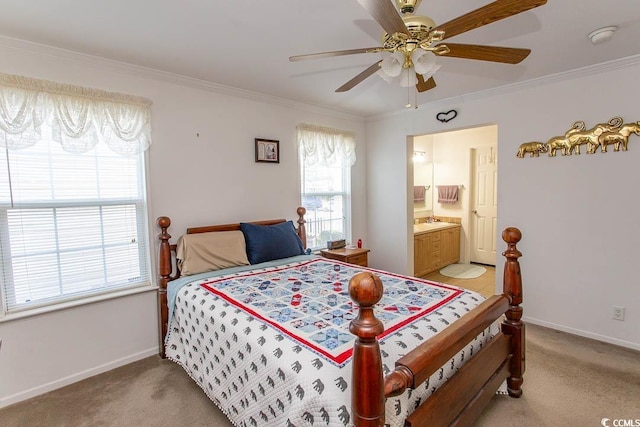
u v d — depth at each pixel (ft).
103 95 7.77
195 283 7.88
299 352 4.58
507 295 6.57
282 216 11.84
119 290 8.41
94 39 6.88
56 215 7.52
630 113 8.35
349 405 3.75
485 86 10.34
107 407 6.70
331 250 12.80
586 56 8.07
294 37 6.86
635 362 7.93
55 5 5.57
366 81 9.75
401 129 13.52
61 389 7.36
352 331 3.37
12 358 6.91
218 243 9.29
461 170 18.94
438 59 8.07
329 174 13.67
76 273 7.83
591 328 9.27
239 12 5.88
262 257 9.93
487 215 18.31
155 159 8.81
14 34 6.59
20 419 6.37
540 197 9.97
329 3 5.59
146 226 8.75
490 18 4.23
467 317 5.19
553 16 6.13
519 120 10.24
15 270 7.06
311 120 12.64
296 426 4.15
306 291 7.14
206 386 6.55
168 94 9.01
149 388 7.34
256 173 11.03
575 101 9.16
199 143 9.64
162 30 6.52
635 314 8.55
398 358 4.43
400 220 13.88
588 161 9.07
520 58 5.56
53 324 7.37
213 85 9.75
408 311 5.83
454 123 11.83
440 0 5.53
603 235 8.95
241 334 5.49
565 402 6.54
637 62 8.13
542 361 8.07
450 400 4.74
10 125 6.61
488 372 5.74
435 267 17.01
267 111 11.23
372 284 3.24
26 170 7.11
